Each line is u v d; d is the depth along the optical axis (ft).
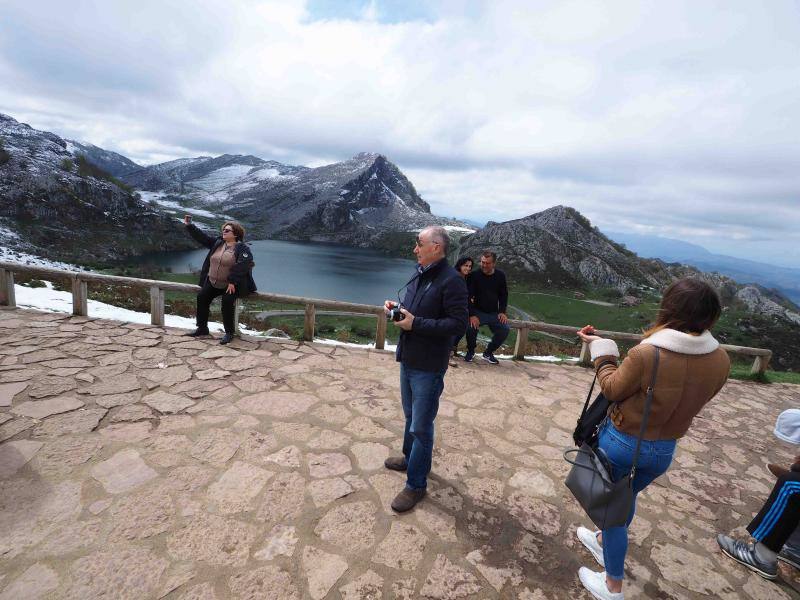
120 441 10.44
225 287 18.48
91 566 6.87
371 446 11.56
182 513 8.27
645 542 9.17
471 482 10.52
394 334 121.80
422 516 9.02
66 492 8.47
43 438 10.18
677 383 5.81
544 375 19.61
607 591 7.16
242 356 17.33
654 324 6.45
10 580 6.48
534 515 9.49
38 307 22.18
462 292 8.54
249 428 11.77
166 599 6.47
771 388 22.03
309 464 10.40
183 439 10.86
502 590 7.36
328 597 6.81
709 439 14.94
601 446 6.81
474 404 15.44
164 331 19.39
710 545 9.29
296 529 8.21
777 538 8.25
